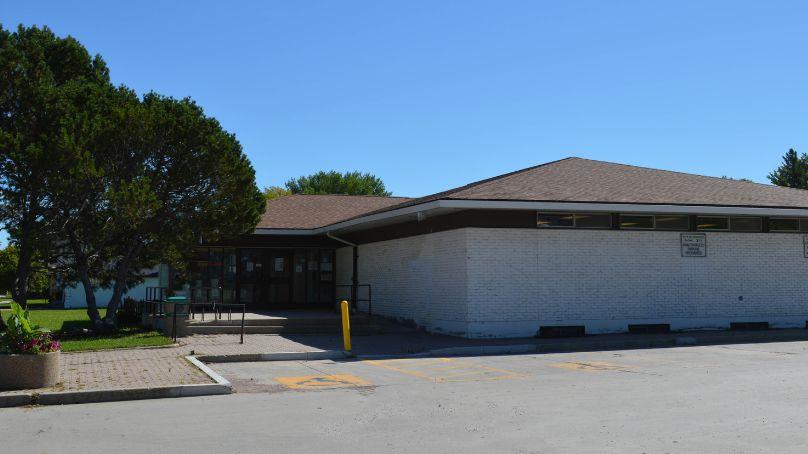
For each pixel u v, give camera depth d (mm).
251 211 20953
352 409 8969
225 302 26250
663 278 19969
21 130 16953
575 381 11391
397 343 17203
